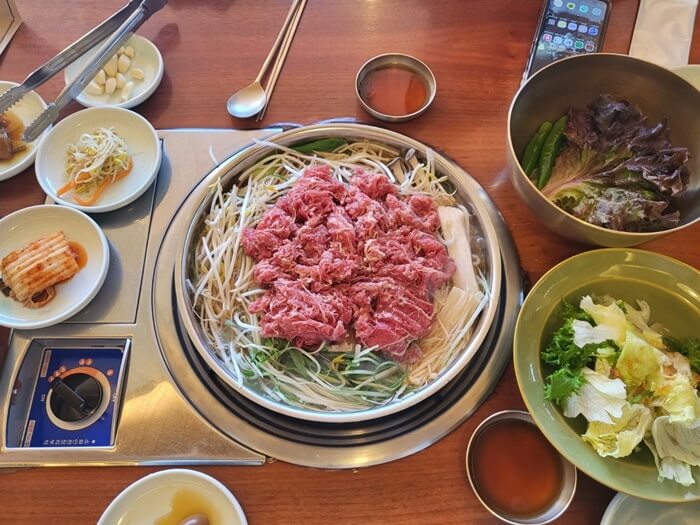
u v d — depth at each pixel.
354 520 0.42
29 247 0.49
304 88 0.60
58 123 0.56
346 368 0.48
